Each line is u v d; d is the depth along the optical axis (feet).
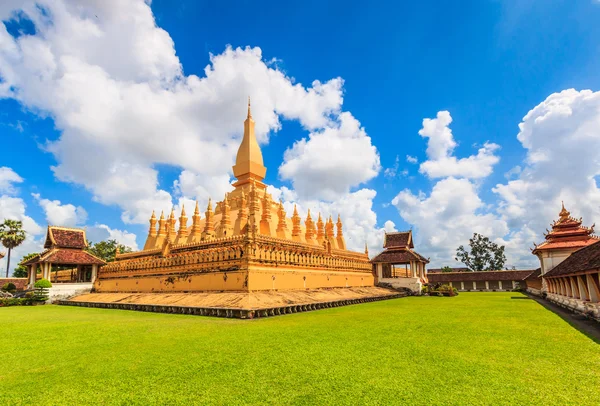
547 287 104.53
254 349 33.09
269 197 121.08
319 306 76.84
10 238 163.73
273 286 80.23
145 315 66.23
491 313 63.57
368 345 34.63
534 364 27.32
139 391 22.36
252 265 75.82
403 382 23.36
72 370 27.27
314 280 97.96
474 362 28.02
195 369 26.76
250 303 62.80
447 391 21.59
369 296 106.42
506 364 27.40
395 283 143.13
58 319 60.59
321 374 25.25
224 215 100.58
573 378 23.81
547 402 19.71
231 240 80.89
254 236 78.33
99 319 59.57
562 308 72.02
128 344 36.37
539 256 115.96
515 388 21.97
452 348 33.14
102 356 31.42
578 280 60.08
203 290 81.97
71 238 126.00
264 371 26.08
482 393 21.18
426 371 25.71
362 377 24.49
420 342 36.06
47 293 109.81
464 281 184.85
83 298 108.47
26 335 43.19
